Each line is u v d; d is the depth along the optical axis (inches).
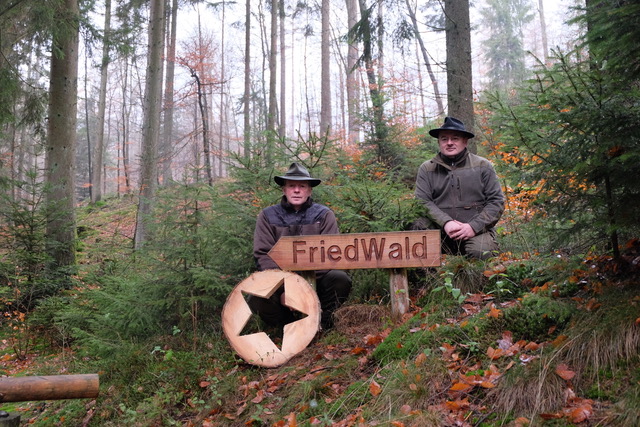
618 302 113.5
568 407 97.5
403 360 130.3
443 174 194.7
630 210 114.9
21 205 330.0
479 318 135.8
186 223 211.8
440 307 152.5
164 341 190.4
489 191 187.9
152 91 501.7
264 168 227.0
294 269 169.5
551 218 145.9
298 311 166.4
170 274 205.5
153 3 508.7
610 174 119.5
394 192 209.3
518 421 97.9
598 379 101.2
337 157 243.0
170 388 155.1
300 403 130.5
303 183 179.9
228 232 204.7
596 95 123.6
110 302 211.9
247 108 898.1
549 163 132.3
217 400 141.7
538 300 129.4
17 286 310.0
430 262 165.0
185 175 216.7
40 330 271.4
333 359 148.1
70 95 409.1
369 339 151.5
